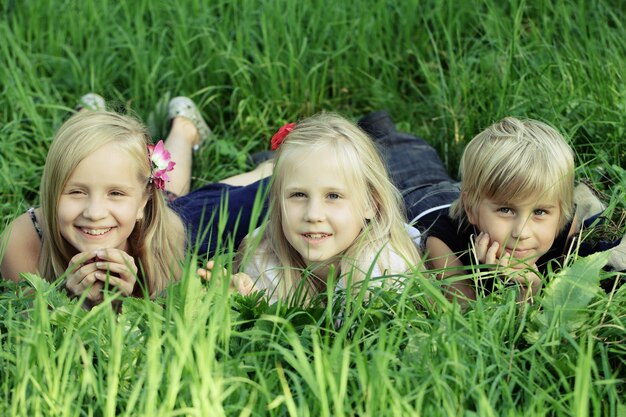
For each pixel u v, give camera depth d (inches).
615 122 187.0
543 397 112.3
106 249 146.3
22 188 199.6
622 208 163.2
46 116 221.3
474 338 121.1
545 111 194.7
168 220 163.6
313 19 237.9
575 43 222.8
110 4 251.4
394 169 198.1
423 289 133.4
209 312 123.8
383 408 109.0
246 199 184.7
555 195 149.5
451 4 237.8
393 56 241.0
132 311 132.0
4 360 124.7
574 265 134.3
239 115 219.9
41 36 237.6
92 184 147.1
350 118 221.3
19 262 163.0
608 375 117.4
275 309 132.3
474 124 205.3
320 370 109.4
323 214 147.3
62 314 128.3
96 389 113.7
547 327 128.3
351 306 137.1
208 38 232.1
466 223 162.9
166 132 219.5
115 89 225.1
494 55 219.9
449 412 108.7
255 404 115.0
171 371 112.0
